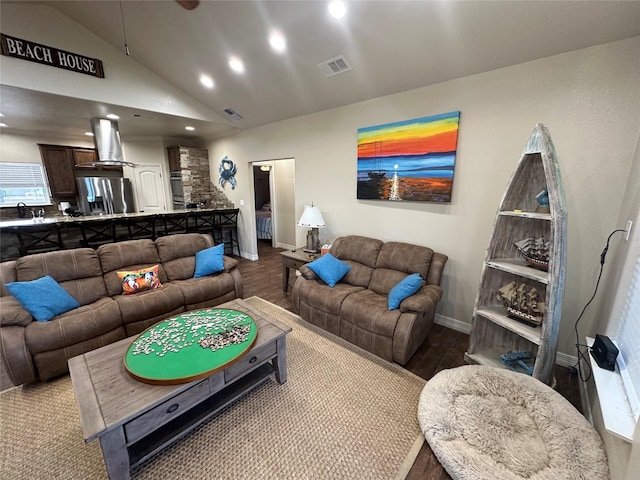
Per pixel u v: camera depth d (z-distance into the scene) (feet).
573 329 7.47
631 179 6.08
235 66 11.09
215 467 4.90
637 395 4.07
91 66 11.07
